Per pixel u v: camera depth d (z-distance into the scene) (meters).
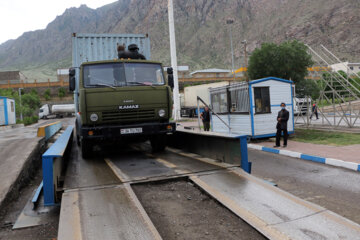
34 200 4.85
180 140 8.06
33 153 9.27
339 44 156.12
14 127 27.67
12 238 3.85
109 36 9.96
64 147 5.39
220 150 5.75
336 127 15.05
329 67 15.57
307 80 20.17
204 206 3.93
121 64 6.88
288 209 3.43
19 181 6.46
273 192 3.94
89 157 7.26
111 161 6.58
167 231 3.33
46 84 68.88
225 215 3.66
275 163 8.35
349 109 15.05
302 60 19.67
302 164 8.05
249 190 4.05
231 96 13.52
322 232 2.90
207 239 3.13
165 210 3.86
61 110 56.44
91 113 6.39
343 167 7.41
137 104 6.60
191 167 5.39
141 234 2.85
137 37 10.30
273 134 12.63
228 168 5.07
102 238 2.78
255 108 12.28
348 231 2.90
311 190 5.62
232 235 3.18
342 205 4.70
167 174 4.95
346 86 14.64
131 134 6.53
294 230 2.96
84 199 3.75
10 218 4.71
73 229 2.93
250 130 12.34
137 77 6.84
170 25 24.55
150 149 8.50
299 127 16.64
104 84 6.60
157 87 6.80
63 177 5.12
